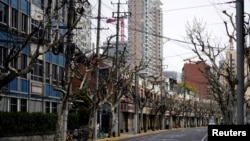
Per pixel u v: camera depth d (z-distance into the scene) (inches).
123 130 3142.2
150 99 3624.5
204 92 5753.0
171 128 4116.6
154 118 3681.1
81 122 2333.9
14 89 1529.3
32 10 1640.0
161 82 3722.9
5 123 1392.7
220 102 1856.5
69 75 1243.2
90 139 1728.6
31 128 1594.5
